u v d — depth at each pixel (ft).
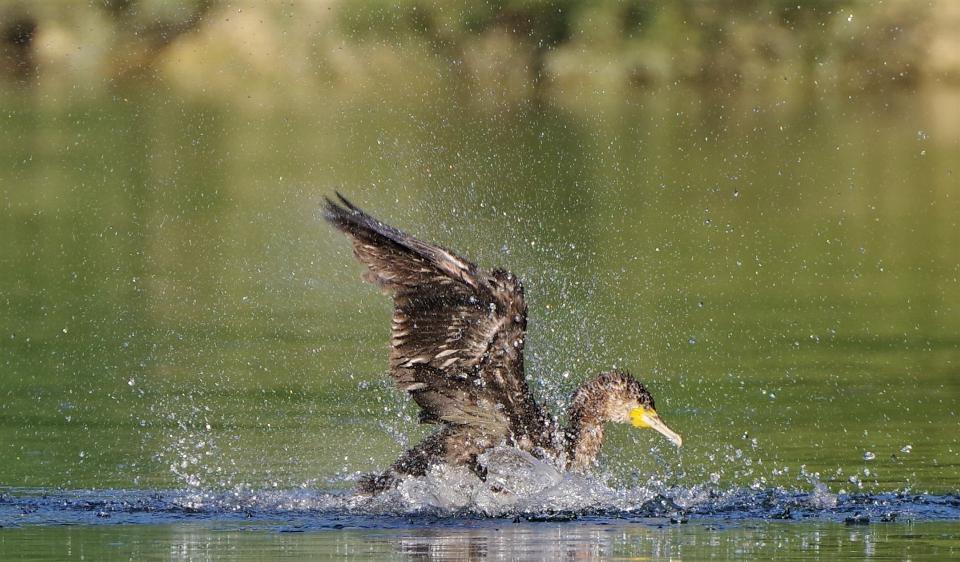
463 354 33.53
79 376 48.06
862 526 31.32
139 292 61.16
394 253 33.09
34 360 50.06
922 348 52.26
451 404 33.96
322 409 44.32
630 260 67.10
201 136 99.14
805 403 44.80
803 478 36.45
